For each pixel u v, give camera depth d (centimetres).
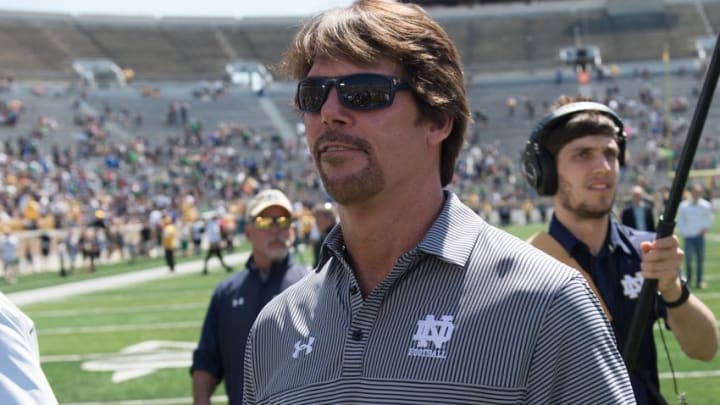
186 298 1705
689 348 324
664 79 5888
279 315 230
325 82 205
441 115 211
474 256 199
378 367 193
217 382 448
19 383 170
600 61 6100
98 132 5366
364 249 212
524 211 4128
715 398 704
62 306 1692
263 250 441
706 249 2217
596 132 336
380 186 204
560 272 191
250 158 5328
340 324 208
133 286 2031
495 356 185
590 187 336
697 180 4350
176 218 3341
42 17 6575
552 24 6550
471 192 4422
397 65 206
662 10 6519
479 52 6328
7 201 3803
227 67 6612
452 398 184
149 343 1172
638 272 339
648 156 4706
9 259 2331
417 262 200
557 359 183
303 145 5488
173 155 5272
